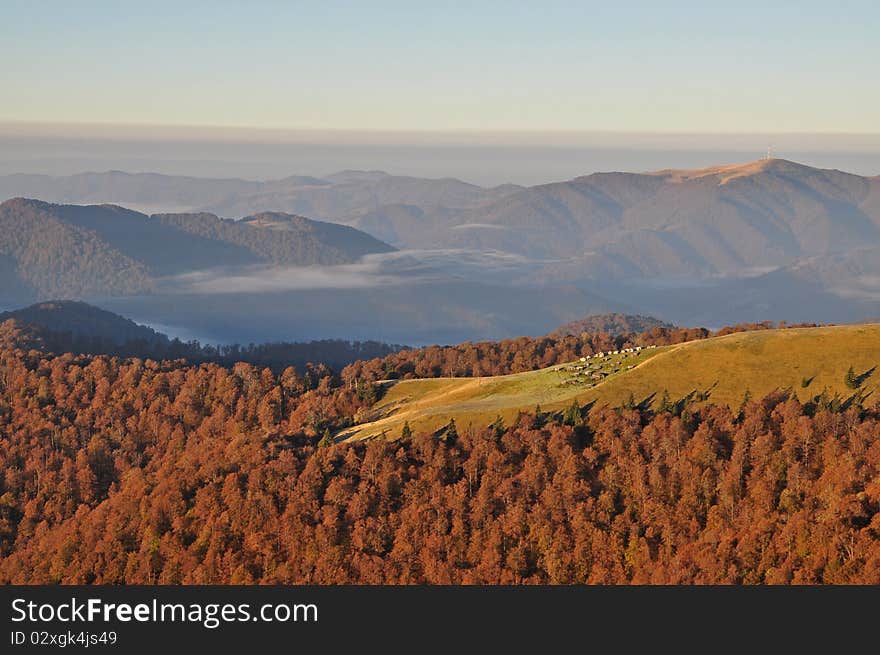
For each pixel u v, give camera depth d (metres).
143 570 167.12
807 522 145.00
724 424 174.75
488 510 163.00
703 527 154.00
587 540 153.75
